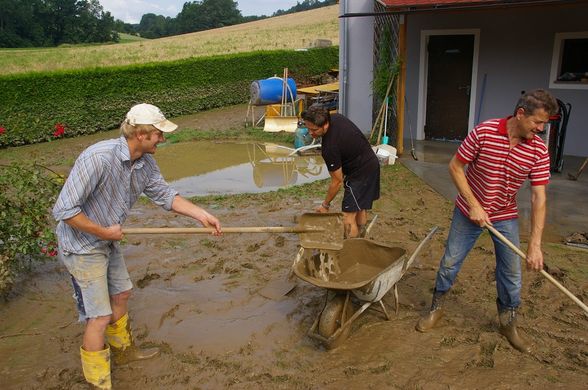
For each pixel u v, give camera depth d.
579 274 5.32
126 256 6.09
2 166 5.92
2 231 5.32
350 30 12.38
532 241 3.79
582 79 10.14
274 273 5.58
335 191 5.24
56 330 4.57
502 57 10.84
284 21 56.03
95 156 3.25
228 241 6.49
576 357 3.96
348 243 4.80
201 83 19.84
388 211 7.54
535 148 3.66
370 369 3.89
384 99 10.72
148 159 3.75
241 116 18.47
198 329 4.53
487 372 3.82
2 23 68.62
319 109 4.91
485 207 3.96
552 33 10.20
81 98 15.72
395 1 9.76
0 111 13.64
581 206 7.43
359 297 4.21
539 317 4.52
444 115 11.91
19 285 5.43
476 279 5.28
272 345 4.27
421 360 3.98
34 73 14.45
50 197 5.70
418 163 10.17
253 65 22.30
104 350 3.58
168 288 5.31
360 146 5.20
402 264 4.36
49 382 3.84
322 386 3.73
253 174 10.29
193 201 8.20
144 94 17.83
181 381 3.84
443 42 11.44
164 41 38.75
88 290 3.45
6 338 4.44
